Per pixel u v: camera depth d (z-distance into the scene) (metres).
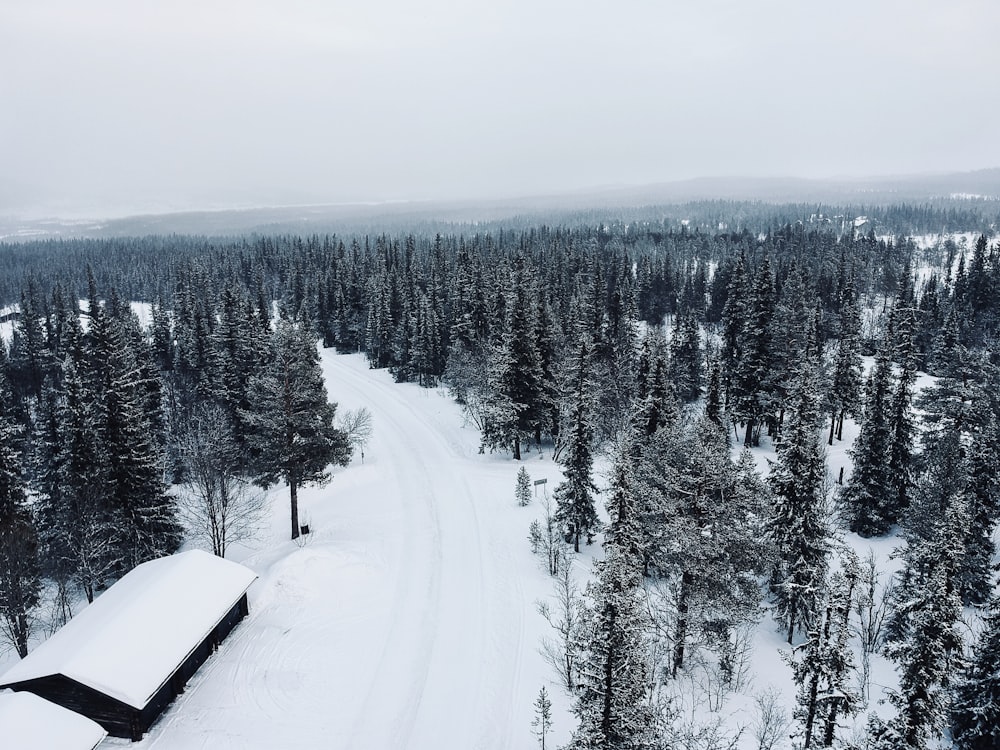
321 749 25.09
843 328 79.56
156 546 40.19
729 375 68.31
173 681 27.50
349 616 33.50
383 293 96.44
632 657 18.98
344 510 46.88
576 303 74.81
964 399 45.09
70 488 37.75
